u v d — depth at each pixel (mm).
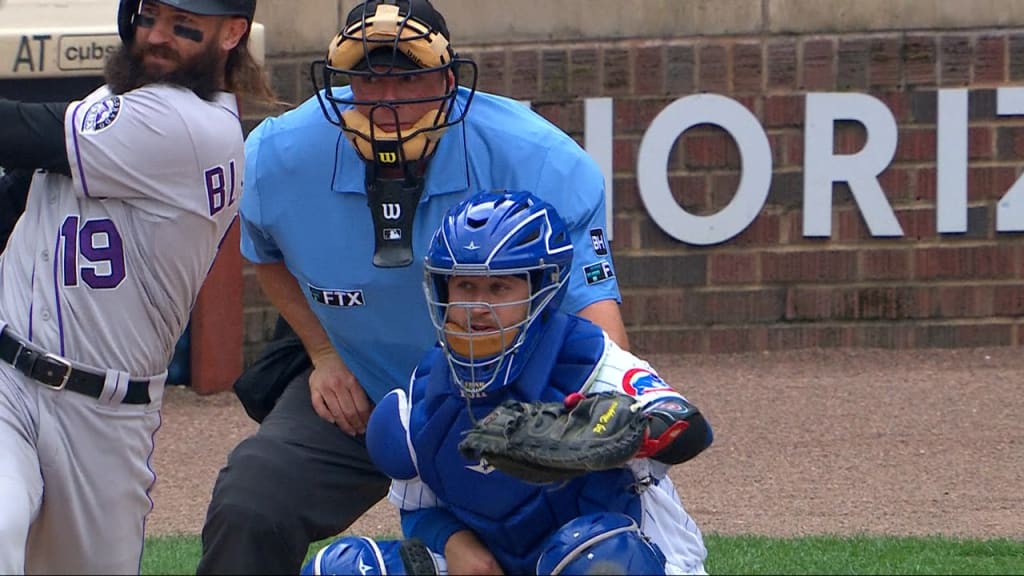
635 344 36219
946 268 36125
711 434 12117
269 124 15438
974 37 35656
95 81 28984
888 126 35625
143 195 14242
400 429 12289
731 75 35688
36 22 28609
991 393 32250
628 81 35688
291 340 16266
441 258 11875
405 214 14422
